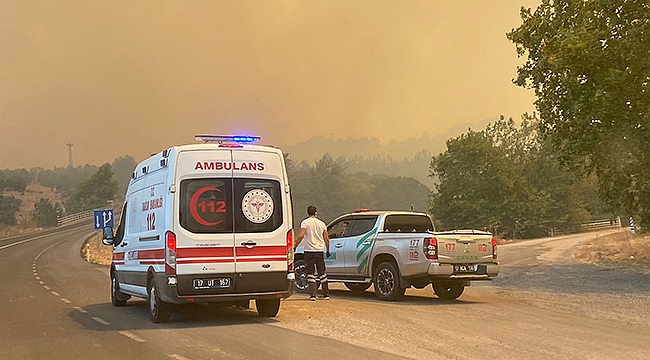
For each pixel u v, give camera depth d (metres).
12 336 10.28
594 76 18.42
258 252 11.14
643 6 17.61
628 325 10.71
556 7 19.94
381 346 8.70
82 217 120.81
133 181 13.31
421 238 13.89
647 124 17.53
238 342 9.19
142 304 15.10
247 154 11.40
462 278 13.91
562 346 8.64
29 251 49.28
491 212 69.31
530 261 26.58
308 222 14.77
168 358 8.20
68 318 12.45
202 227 10.88
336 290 17.69
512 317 11.54
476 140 70.44
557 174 74.56
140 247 12.20
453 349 8.45
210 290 10.81
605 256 25.00
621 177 19.61
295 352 8.35
